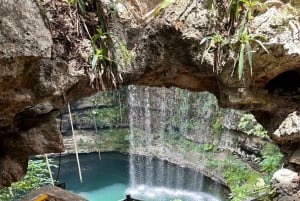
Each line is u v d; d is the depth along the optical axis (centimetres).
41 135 241
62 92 222
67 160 1066
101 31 243
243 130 816
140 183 998
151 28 272
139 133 1127
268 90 351
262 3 291
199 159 945
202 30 279
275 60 294
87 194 930
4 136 232
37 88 198
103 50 249
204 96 966
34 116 233
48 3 216
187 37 275
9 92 179
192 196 904
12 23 157
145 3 274
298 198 373
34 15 168
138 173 1047
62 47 222
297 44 288
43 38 172
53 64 209
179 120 1048
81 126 1107
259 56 289
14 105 193
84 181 993
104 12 250
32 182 484
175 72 302
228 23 286
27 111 225
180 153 1013
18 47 160
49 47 176
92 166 1077
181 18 273
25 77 185
